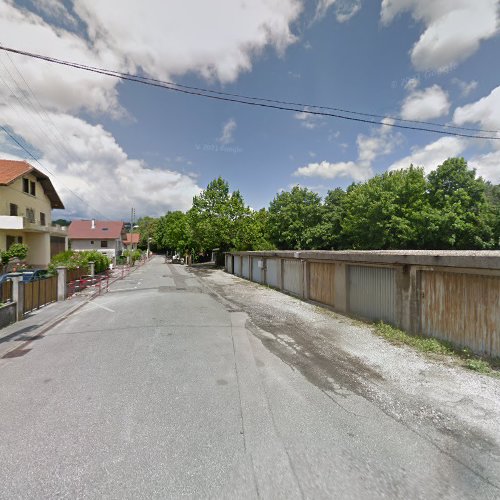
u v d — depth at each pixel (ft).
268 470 7.55
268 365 14.90
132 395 11.58
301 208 116.78
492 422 9.87
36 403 10.95
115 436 8.93
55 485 7.00
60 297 34.96
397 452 8.31
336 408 10.71
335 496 6.73
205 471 7.48
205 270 92.43
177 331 21.31
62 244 90.17
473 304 16.08
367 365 14.96
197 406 10.77
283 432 9.21
